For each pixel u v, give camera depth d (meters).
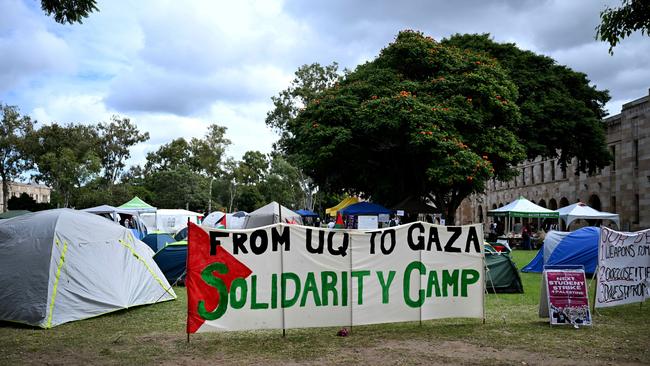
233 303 7.91
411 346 7.48
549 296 9.02
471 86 26.12
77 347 7.54
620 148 39.75
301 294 8.21
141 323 9.35
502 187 63.66
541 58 33.28
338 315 8.34
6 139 55.94
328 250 8.38
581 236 16.44
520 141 29.67
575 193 46.78
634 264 10.76
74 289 9.77
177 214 38.19
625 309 10.71
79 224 10.66
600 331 8.54
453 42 34.00
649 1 9.52
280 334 8.35
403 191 31.11
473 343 7.67
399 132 25.56
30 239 10.02
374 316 8.53
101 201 59.97
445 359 6.76
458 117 25.31
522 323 9.25
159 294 11.72
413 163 28.70
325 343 7.69
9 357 6.99
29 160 59.09
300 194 73.31
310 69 47.97
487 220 69.00
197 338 8.08
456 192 31.77
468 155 24.25
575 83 34.19
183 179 76.50
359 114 25.56
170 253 15.41
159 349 7.37
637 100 37.00
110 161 74.75
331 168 30.34
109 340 7.98
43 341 7.96
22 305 9.23
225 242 7.93
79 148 62.31
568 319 8.92
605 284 10.32
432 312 8.89
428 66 28.39
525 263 21.66
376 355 6.97
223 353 7.12
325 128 26.61
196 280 7.77
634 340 7.89
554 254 16.69
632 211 37.78
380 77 28.02
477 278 9.19
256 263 8.04
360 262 8.52
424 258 8.91
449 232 9.09
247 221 29.50
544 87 32.28
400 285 8.73
